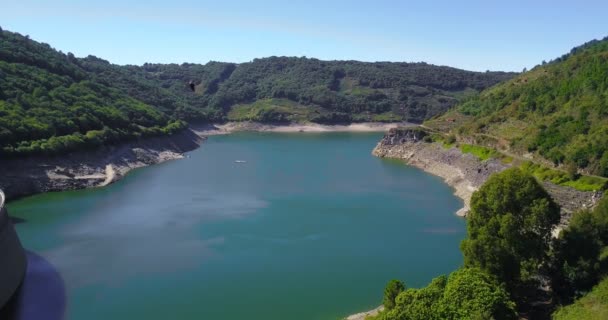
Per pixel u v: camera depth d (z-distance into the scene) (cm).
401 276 6556
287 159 17488
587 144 8581
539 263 4706
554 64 17000
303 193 11644
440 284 4259
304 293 6003
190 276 6488
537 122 11481
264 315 5438
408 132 18162
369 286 6219
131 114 18238
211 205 10319
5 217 5981
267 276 6519
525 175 4881
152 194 11306
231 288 6131
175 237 8088
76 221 8925
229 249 7544
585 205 7612
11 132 11544
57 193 11150
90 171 12612
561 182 8388
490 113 15475
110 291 6000
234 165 15900
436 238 8200
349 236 8281
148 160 15662
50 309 5519
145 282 6278
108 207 9988
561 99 11594
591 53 13712
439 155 15012
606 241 4719
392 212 9912
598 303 3934
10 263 5778
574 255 4616
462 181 12300
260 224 8912
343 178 13712
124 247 7556
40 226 8562
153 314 5441
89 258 7062
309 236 8256
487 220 4853
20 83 14762
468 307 3672
